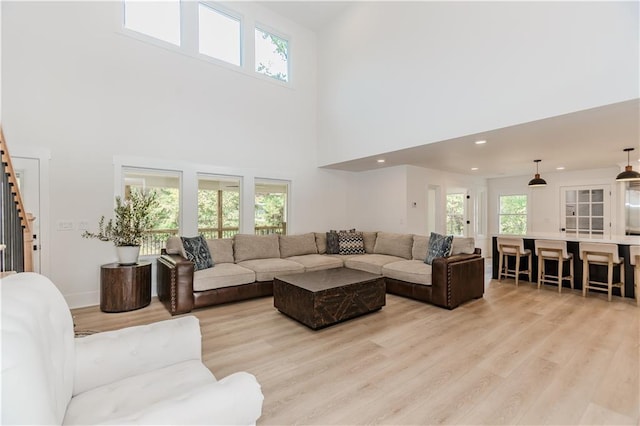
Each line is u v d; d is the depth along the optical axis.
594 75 2.78
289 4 5.51
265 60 5.77
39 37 3.63
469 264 4.18
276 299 3.68
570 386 2.16
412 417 1.84
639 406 1.94
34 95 3.61
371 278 3.72
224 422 1.07
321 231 6.49
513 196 8.04
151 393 1.33
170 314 3.62
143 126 4.35
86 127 3.93
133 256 3.93
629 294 4.40
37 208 3.63
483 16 3.56
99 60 4.02
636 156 5.17
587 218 6.69
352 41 5.45
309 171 6.28
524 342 2.88
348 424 1.78
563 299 4.34
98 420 1.15
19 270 2.54
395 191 6.24
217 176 5.12
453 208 7.88
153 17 4.55
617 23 2.66
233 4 5.22
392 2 4.68
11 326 0.85
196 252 4.17
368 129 5.14
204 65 4.90
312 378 2.27
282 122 5.85
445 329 3.21
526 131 3.58
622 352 2.67
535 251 5.13
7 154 2.32
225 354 2.65
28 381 0.79
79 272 3.90
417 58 4.32
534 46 3.16
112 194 4.11
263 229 5.76
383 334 3.09
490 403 1.98
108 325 3.29
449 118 3.93
